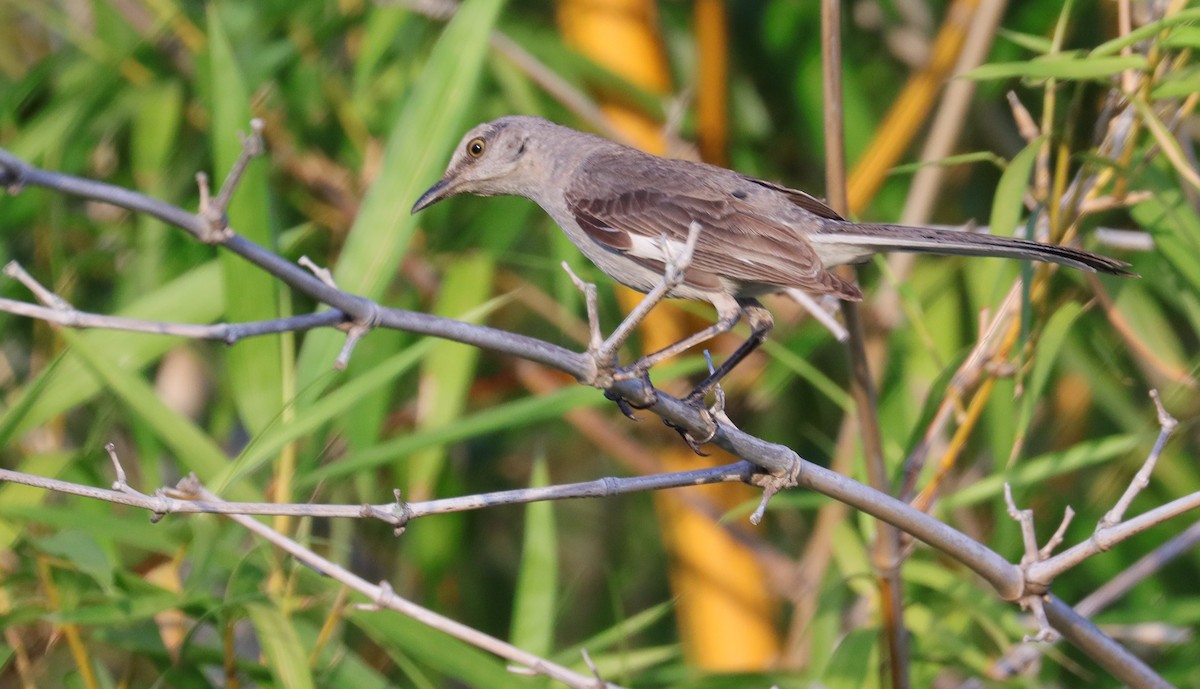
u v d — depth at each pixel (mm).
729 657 12078
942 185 12758
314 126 12859
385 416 11688
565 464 15188
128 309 9891
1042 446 13023
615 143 10156
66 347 9359
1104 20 12922
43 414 9406
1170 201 9219
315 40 12227
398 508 6582
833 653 8906
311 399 9141
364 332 5867
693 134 13867
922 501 9539
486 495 6750
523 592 9531
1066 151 9508
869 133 13328
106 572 8125
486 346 6246
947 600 10266
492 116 13023
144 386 8977
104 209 12609
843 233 8812
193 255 11656
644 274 9320
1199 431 12484
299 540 8938
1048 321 9906
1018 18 13195
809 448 13688
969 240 8359
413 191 9523
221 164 9477
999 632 9539
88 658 8844
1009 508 7535
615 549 14883
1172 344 10109
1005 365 9500
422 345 8828
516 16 13766
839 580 9820
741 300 9234
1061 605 7781
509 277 13305
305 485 8945
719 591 12188
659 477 7020
